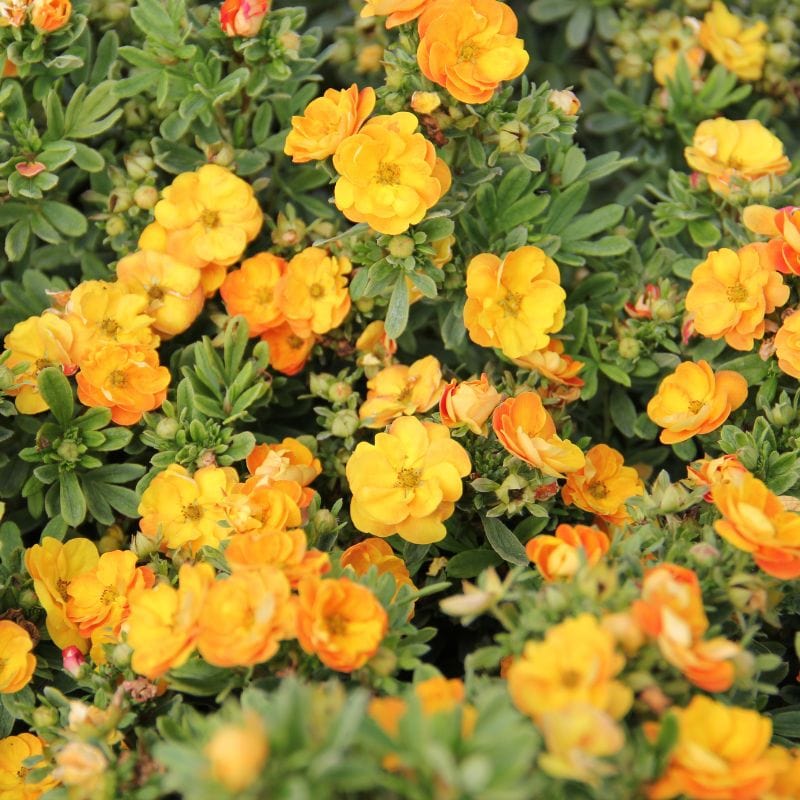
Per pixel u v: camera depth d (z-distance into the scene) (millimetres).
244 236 1012
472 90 975
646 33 1105
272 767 841
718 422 982
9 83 1024
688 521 955
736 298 987
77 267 1058
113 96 1025
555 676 864
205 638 896
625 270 1039
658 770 867
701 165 1029
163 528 977
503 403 962
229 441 992
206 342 997
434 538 961
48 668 973
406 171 970
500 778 846
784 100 1112
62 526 991
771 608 922
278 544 913
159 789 900
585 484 994
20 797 945
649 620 873
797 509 947
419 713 850
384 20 1089
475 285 989
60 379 986
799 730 950
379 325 1015
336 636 898
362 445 966
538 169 984
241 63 1024
